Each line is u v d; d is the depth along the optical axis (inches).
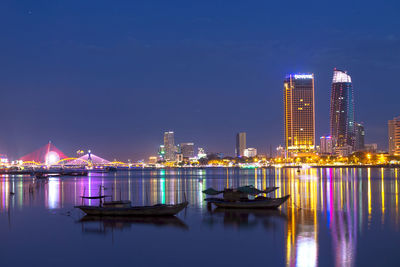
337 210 3058.6
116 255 1839.3
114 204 2896.2
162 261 1744.6
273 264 1676.9
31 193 4970.5
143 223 2551.7
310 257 1759.4
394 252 1822.1
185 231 2309.3
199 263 1710.1
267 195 4347.9
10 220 2753.4
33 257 1820.9
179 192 5152.6
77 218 2783.0
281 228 2358.5
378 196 4158.5
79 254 1862.7
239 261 1723.7
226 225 2466.8
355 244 1962.4
